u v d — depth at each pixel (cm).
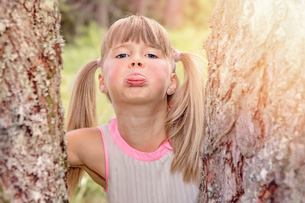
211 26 159
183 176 211
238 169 141
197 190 212
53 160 139
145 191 211
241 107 139
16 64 127
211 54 157
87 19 1253
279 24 128
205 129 164
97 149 210
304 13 125
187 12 1577
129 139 211
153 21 216
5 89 126
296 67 125
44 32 134
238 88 139
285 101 127
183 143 214
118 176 211
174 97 223
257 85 134
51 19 136
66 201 146
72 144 205
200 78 222
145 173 211
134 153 211
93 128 218
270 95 130
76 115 234
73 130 214
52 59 137
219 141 148
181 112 215
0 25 123
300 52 125
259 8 132
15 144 128
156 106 206
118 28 210
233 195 142
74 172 220
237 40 140
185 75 223
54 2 138
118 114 209
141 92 196
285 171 126
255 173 133
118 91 200
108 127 218
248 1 135
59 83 143
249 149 136
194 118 215
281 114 128
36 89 132
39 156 133
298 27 125
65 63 713
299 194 125
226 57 146
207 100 160
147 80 197
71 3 1259
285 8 127
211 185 155
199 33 1069
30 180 131
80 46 971
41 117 133
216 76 151
